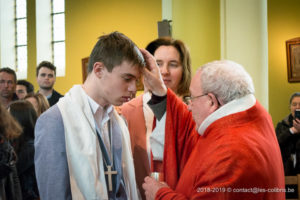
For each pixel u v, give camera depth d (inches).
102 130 55.4
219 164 42.5
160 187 52.7
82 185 48.1
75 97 52.8
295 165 117.6
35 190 104.0
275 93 189.5
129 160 59.5
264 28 152.9
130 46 50.6
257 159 41.8
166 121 64.2
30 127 106.7
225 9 150.8
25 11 371.9
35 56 346.9
